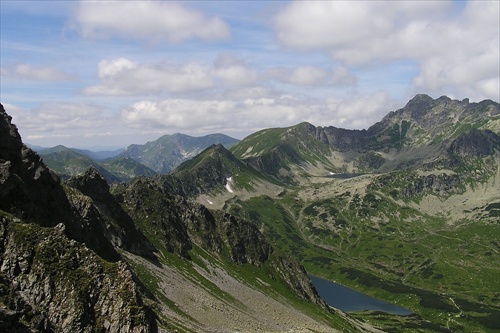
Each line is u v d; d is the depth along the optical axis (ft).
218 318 486.38
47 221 356.38
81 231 399.85
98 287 280.92
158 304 433.89
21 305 220.64
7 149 347.97
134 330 270.26
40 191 362.33
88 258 291.79
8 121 363.15
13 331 202.28
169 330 341.41
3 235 275.59
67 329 254.88
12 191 323.78
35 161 368.48
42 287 264.72
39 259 273.75
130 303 279.49
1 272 254.06
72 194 448.24
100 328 265.13
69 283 271.28
